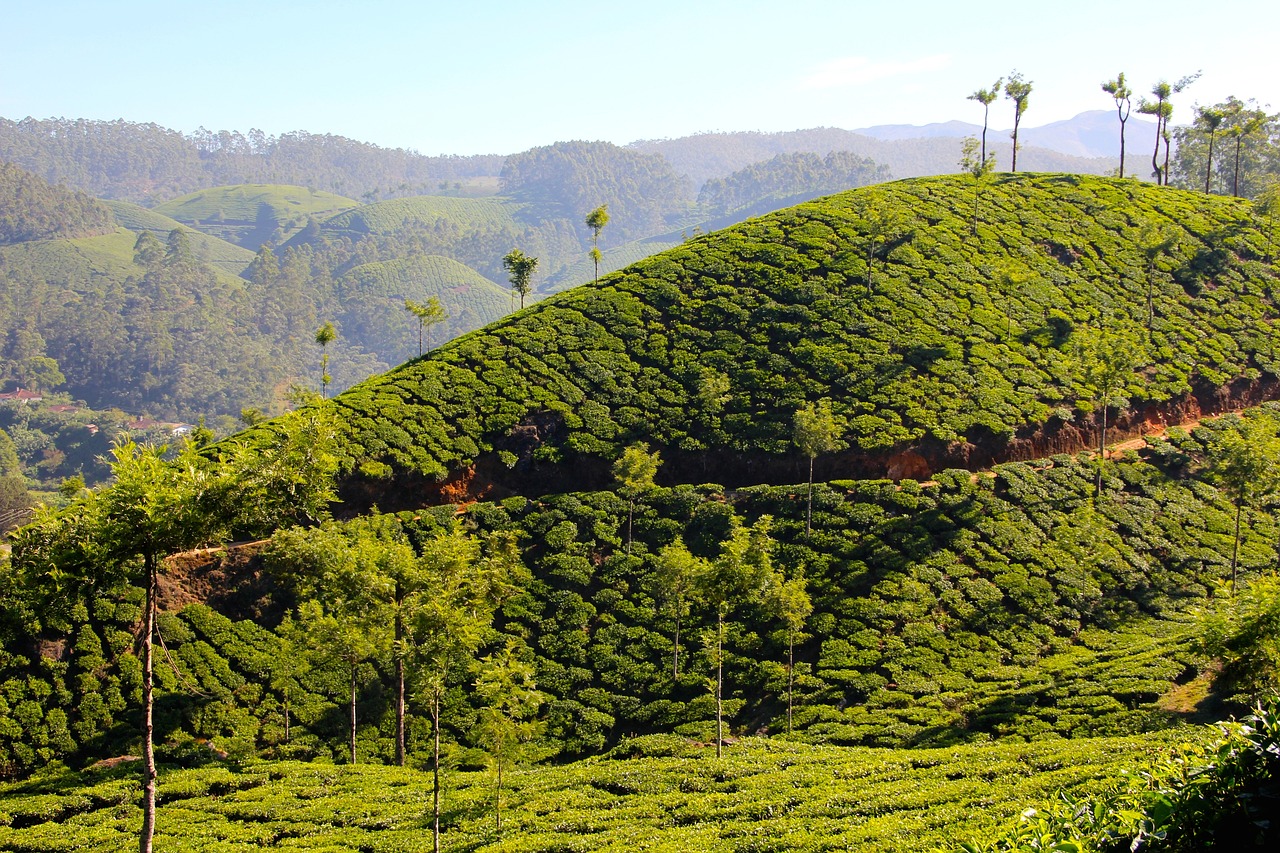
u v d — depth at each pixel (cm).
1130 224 8700
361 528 5134
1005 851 1548
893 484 5794
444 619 3244
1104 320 7344
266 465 2919
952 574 5125
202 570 5072
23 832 3438
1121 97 11231
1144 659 4238
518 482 6191
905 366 6700
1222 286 7900
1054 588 5050
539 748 4331
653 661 4825
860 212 8831
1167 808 1488
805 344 6969
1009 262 7962
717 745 4000
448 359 7031
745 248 8281
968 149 10481
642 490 5841
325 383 9244
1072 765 3134
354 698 4284
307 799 3684
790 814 3069
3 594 3034
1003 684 4344
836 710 4328
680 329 7325
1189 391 6769
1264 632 2958
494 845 3080
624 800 3462
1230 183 15475
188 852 3216
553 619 5081
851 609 4944
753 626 5009
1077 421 6394
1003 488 5769
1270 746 1523
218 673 4625
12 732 4166
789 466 6122
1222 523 5531
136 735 4256
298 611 4903
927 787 3122
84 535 2677
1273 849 1423
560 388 6738
